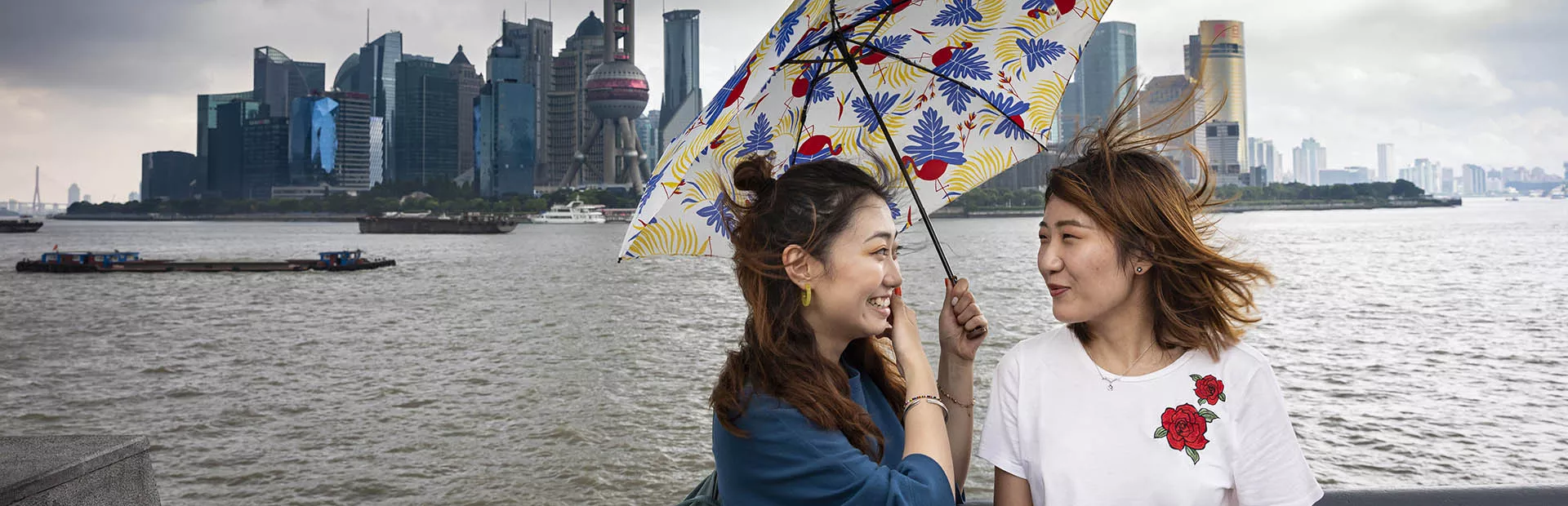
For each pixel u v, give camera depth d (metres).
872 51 2.47
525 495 16.28
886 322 2.10
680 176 2.19
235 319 43.06
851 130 2.54
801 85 2.46
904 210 2.51
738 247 2.08
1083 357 2.16
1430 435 18.98
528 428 20.92
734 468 1.98
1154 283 2.10
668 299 52.88
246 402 24.77
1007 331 37.50
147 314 45.16
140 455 3.24
